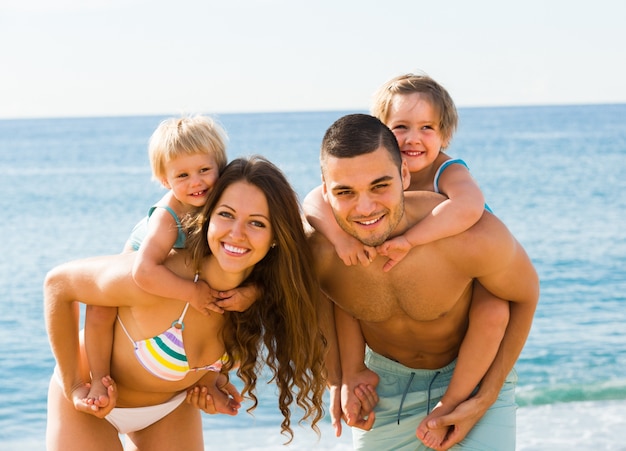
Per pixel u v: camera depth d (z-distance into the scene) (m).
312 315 4.71
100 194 37.28
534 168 44.62
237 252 4.39
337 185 4.32
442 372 5.14
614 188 35.25
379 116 5.69
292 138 77.75
